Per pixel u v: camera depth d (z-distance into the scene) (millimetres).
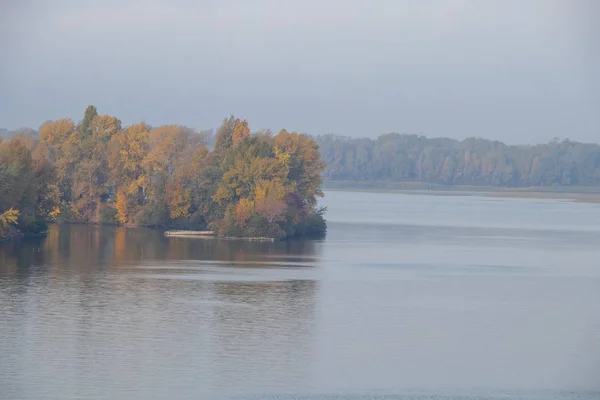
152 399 99438
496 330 134125
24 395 99812
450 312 147000
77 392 101062
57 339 123062
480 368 113750
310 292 163250
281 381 106812
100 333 127000
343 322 137375
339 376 109188
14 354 115250
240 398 100812
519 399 102625
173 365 112062
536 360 117750
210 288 165000
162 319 136750
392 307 150250
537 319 142500
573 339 129000
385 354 119375
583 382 108250
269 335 128000
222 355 116875
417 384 107062
